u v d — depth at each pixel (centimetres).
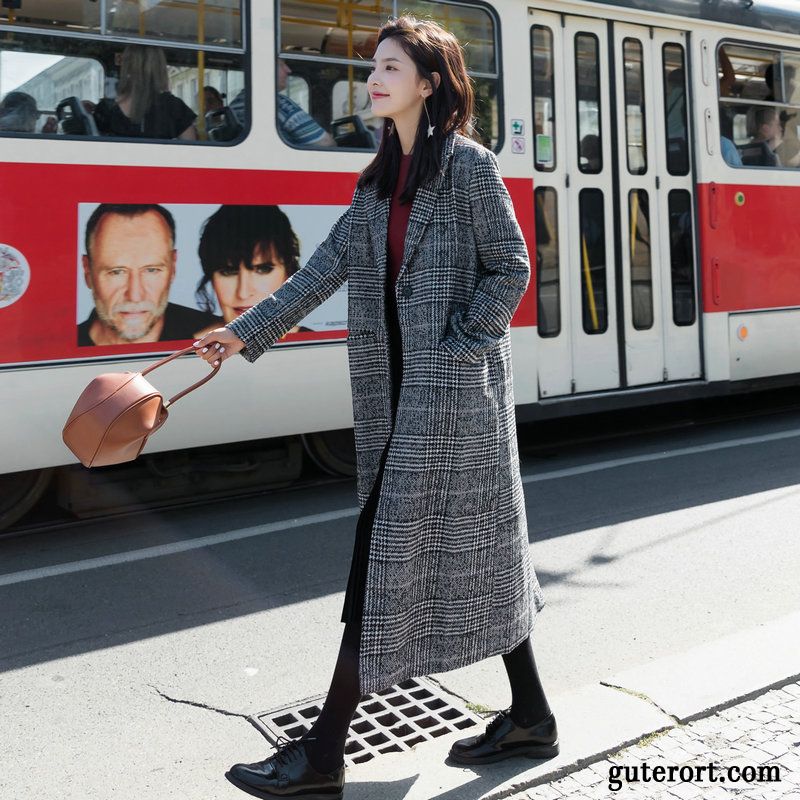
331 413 611
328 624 426
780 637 380
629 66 755
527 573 283
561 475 687
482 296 263
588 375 734
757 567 483
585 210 732
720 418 912
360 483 280
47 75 512
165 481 603
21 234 504
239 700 355
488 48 677
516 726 291
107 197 526
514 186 687
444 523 263
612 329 746
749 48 822
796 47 849
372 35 618
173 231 546
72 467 575
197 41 554
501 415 272
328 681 370
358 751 310
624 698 330
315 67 595
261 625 425
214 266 559
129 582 482
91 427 261
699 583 462
